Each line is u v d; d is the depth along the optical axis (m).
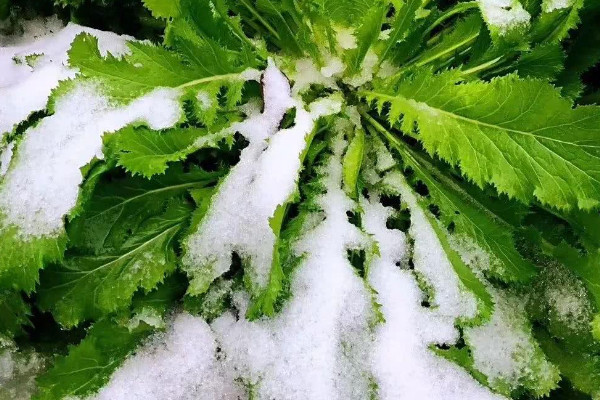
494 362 0.53
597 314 0.53
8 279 0.50
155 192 0.57
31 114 0.56
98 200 0.55
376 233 0.57
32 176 0.52
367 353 0.52
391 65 0.65
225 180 0.55
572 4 0.55
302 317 0.52
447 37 0.62
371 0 0.62
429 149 0.55
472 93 0.54
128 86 0.55
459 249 0.57
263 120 0.58
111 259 0.55
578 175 0.51
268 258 0.52
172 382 0.53
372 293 0.53
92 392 0.52
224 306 0.55
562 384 0.56
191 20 0.57
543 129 0.52
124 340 0.53
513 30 0.56
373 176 0.60
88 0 0.66
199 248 0.53
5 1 0.68
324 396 0.50
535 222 0.59
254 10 0.64
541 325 0.57
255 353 0.52
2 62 0.64
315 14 0.61
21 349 0.56
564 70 0.60
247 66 0.59
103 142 0.52
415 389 0.52
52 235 0.51
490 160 0.54
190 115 0.58
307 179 0.59
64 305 0.54
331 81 0.64
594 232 0.55
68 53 0.55
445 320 0.54
